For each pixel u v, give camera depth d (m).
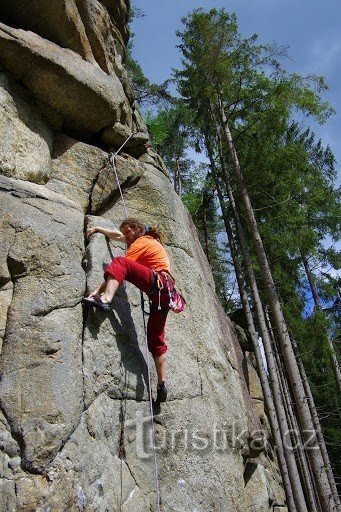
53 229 4.64
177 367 5.29
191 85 13.65
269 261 13.29
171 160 18.66
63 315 4.27
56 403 3.81
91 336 4.48
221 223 19.05
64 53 5.70
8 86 5.20
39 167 5.19
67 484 3.64
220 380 5.92
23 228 4.40
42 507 3.45
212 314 6.69
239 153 13.30
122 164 6.19
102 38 6.55
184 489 4.62
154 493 4.43
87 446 3.94
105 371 4.45
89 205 5.71
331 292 16.67
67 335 4.19
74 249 4.74
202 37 12.40
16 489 3.43
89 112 5.96
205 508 4.68
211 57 12.16
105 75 6.19
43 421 3.70
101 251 5.07
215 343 6.21
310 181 12.91
